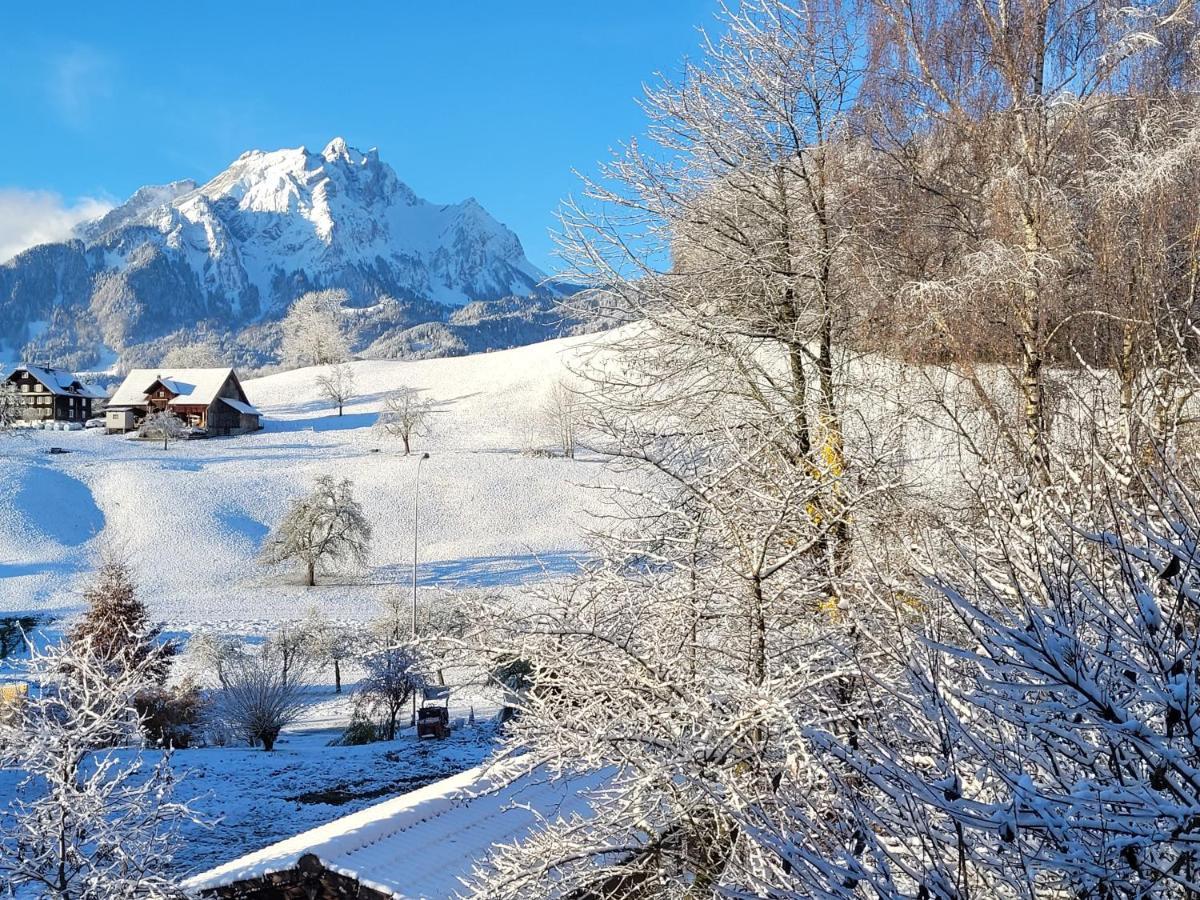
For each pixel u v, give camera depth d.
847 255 12.73
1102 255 12.80
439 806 11.96
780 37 12.74
